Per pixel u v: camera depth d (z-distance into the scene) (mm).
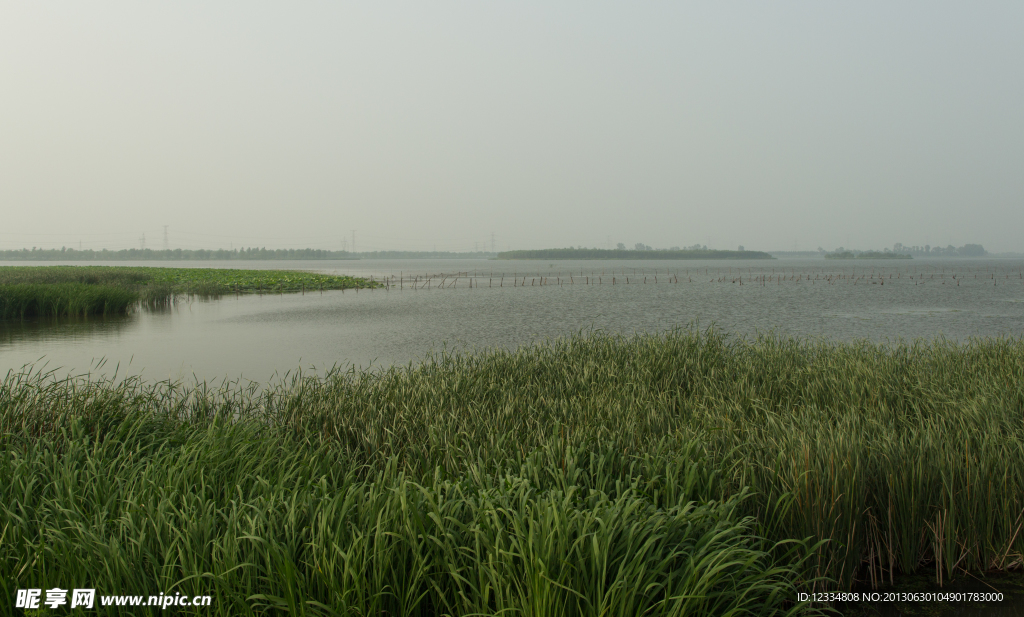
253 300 35125
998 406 6305
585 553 3352
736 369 9266
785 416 6266
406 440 6387
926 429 5730
